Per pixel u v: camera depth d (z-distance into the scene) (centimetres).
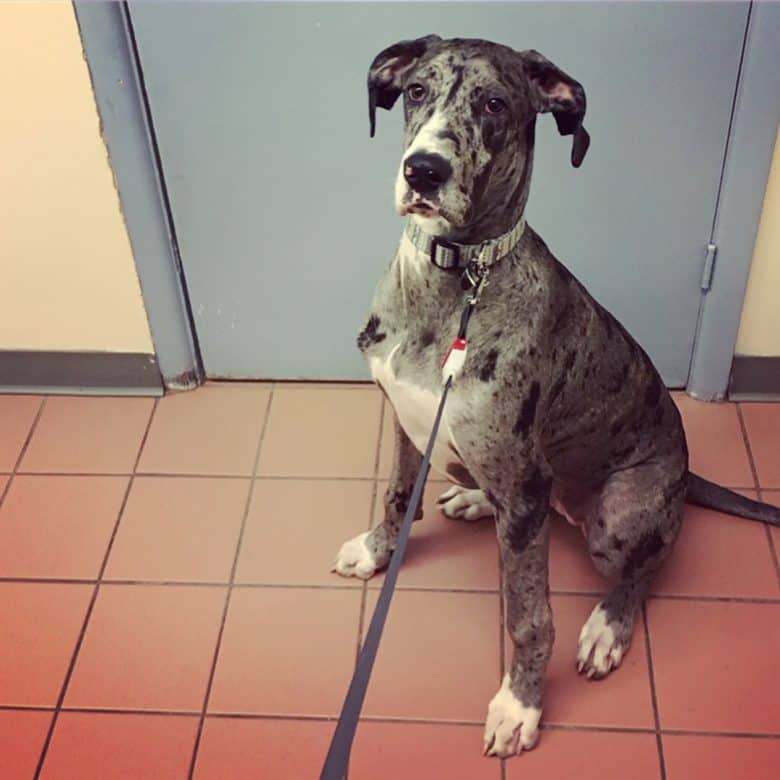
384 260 142
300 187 135
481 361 98
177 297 146
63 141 131
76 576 131
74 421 150
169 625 125
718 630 123
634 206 134
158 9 121
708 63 121
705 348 146
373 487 140
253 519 137
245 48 123
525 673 112
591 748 113
